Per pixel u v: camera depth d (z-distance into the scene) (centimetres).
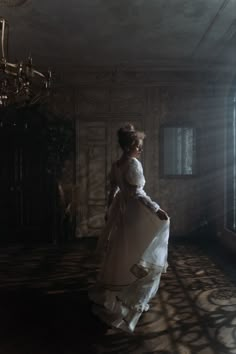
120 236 298
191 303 340
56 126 624
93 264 482
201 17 432
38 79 603
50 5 395
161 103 664
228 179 600
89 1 386
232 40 509
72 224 652
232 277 424
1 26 340
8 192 626
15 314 318
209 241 637
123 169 299
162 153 665
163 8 406
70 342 265
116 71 652
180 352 249
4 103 370
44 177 625
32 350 253
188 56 585
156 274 295
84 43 521
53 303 344
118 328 285
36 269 460
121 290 291
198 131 660
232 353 246
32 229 628
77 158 670
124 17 430
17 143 622
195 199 664
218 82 644
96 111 668
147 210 292
